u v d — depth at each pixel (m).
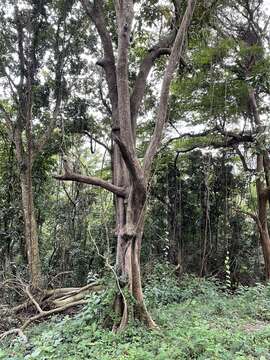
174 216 15.07
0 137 14.55
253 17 13.72
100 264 13.19
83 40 13.54
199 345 4.85
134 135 7.69
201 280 10.93
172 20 8.70
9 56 12.71
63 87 13.47
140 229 6.70
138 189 6.48
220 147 14.34
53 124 13.05
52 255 13.84
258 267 15.30
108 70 8.09
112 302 6.37
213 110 13.07
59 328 6.41
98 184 6.75
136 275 6.49
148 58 8.33
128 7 6.53
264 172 13.06
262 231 13.97
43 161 14.41
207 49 11.94
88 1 8.59
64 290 10.45
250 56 12.57
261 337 5.56
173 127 14.64
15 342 6.57
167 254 14.41
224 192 15.32
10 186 13.97
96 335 5.79
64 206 14.63
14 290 10.50
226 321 6.79
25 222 12.16
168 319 6.73
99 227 13.73
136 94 7.94
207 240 15.15
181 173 16.00
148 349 5.00
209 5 9.51
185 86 12.73
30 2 12.68
